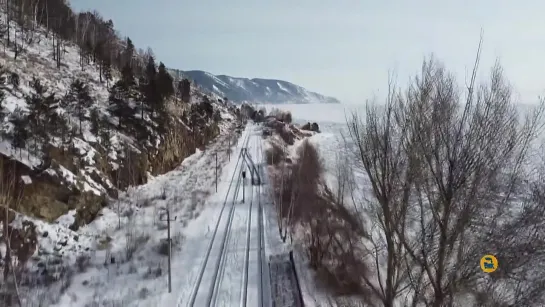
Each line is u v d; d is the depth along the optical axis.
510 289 8.41
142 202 37.38
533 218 8.28
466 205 8.81
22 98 33.38
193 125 72.00
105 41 74.62
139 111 51.09
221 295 21.72
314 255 25.92
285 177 45.91
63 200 28.75
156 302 20.08
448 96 9.39
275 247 30.16
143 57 113.25
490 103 8.77
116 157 39.59
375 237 14.72
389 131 10.64
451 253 9.34
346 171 21.06
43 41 58.12
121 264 24.81
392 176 10.48
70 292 20.34
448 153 9.08
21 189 25.80
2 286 19.44
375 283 16.70
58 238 25.98
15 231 23.08
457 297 9.05
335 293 20.30
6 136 27.73
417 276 10.52
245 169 60.44
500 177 8.68
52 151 30.42
